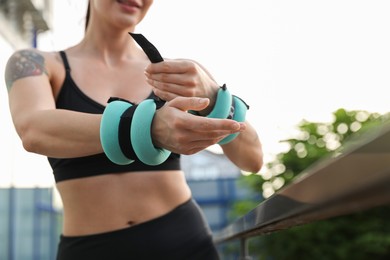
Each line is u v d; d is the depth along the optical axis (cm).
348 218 617
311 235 615
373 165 27
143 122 65
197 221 115
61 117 76
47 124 76
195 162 1032
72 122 74
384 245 610
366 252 621
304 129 699
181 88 76
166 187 111
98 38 116
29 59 101
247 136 109
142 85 116
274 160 702
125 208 106
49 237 751
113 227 105
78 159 105
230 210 802
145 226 106
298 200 44
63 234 111
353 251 616
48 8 719
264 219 67
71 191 107
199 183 889
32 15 684
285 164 697
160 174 110
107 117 68
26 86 94
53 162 109
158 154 67
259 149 112
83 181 106
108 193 106
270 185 701
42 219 727
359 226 612
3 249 623
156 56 75
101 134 68
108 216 105
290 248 624
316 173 38
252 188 714
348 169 30
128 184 107
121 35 116
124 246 104
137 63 120
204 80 82
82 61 114
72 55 115
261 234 100
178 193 113
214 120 60
